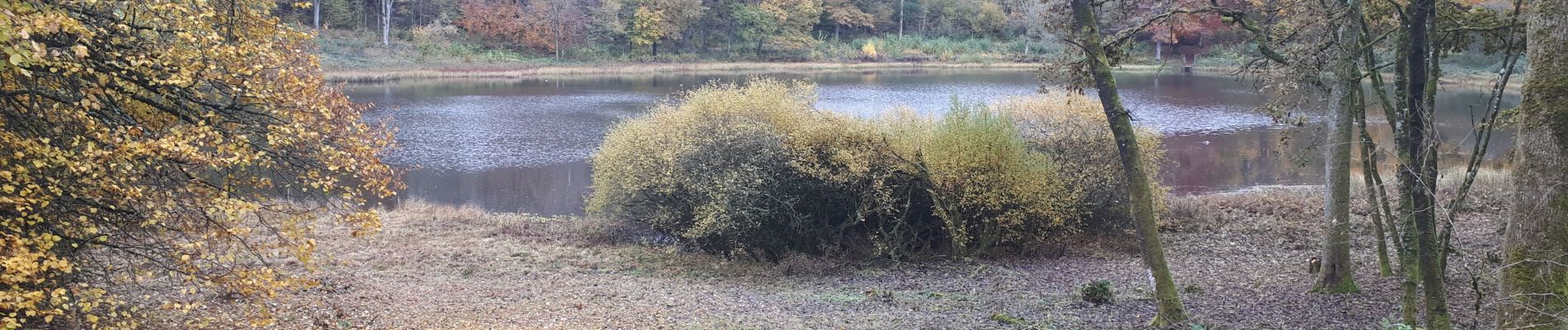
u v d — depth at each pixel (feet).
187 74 23.72
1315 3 36.01
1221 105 151.02
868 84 201.05
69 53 23.12
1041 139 61.21
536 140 109.29
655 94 173.27
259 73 26.03
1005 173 53.36
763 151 53.83
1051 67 40.88
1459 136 105.81
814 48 294.87
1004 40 312.91
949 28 318.24
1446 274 44.93
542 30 254.06
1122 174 59.36
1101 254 56.03
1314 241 56.90
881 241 54.54
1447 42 41.45
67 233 24.43
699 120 56.90
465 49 240.32
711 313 38.73
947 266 53.36
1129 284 47.19
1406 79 33.19
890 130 57.98
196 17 24.75
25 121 23.89
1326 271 42.11
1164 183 84.17
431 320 34.55
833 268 52.80
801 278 50.57
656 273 51.11
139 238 26.86
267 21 27.94
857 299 43.45
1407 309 31.83
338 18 234.79
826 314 38.91
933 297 44.34
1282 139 47.52
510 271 50.14
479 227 63.16
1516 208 21.94
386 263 50.44
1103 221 59.93
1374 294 41.24
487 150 101.65
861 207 54.34
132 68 23.88
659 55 264.31
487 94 169.89
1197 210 65.87
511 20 250.98
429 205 70.28
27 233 23.18
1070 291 45.47
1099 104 60.85
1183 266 51.26
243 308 31.71
